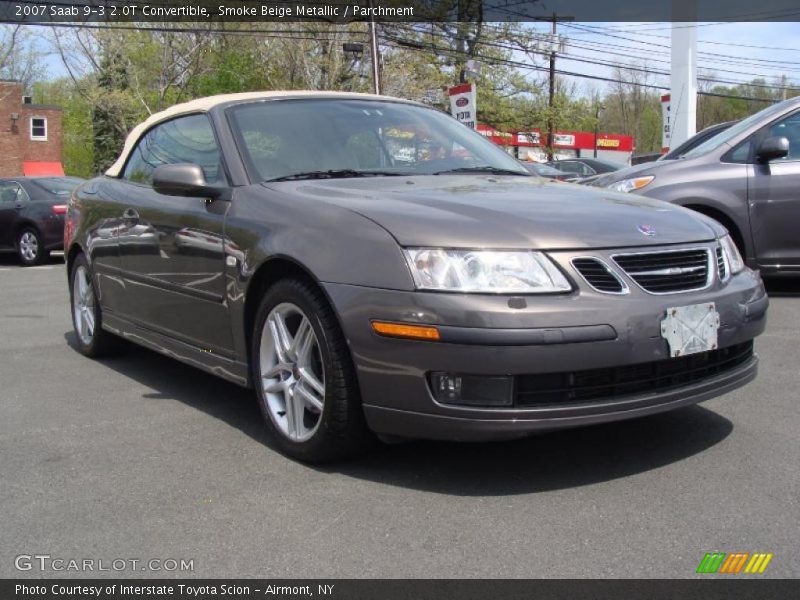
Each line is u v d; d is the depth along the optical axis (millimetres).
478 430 3006
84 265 5734
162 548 2824
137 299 4898
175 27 33000
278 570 2652
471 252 3051
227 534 2914
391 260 3133
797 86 42688
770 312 6609
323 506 3117
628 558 2654
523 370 2955
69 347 6285
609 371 3105
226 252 3891
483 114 31141
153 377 5242
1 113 43844
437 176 4203
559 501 3098
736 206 6980
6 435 4082
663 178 7258
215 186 4109
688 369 3303
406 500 3148
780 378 4688
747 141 7113
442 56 30750
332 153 4285
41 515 3119
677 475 3318
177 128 4867
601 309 3037
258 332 3738
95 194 5602
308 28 29312
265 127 4352
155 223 4551
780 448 3592
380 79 29969
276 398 3729
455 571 2605
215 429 4102
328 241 3350
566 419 3021
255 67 29906
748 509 2988
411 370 3066
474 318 2951
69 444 3926
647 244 3275
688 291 3312
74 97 49531
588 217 3359
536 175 4688
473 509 3051
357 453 3492
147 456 3729
